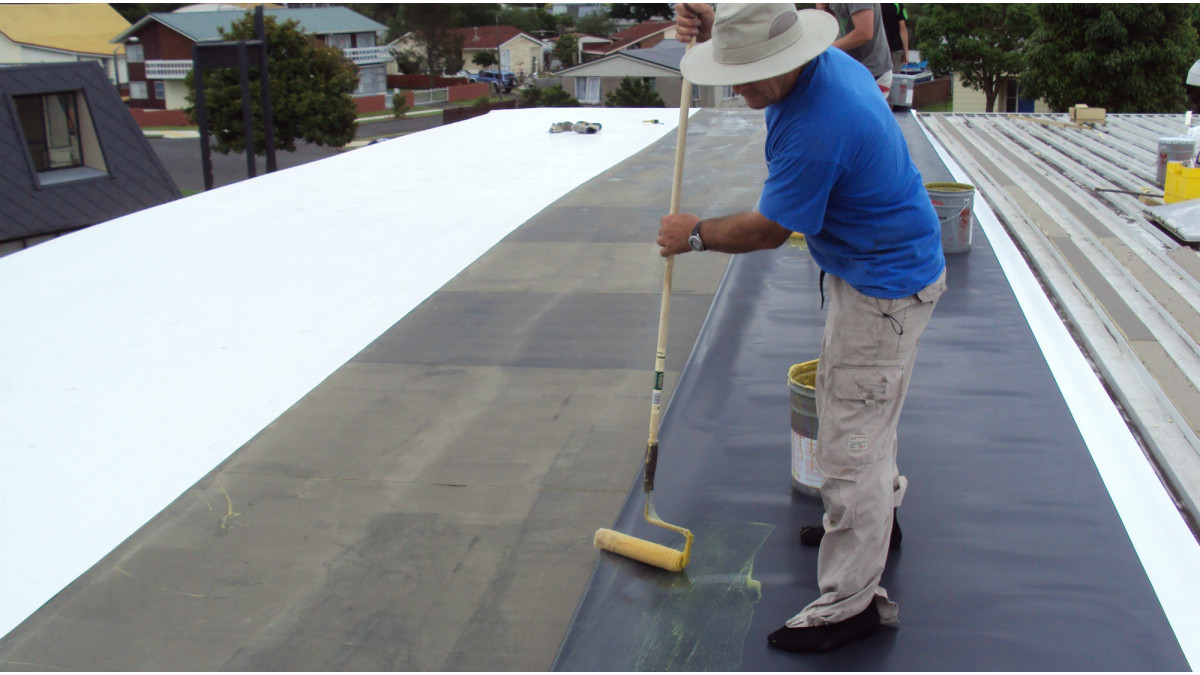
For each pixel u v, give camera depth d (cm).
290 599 237
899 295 195
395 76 5638
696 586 234
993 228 561
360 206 671
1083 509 259
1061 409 321
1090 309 419
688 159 815
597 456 304
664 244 232
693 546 251
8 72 1512
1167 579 228
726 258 516
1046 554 239
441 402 350
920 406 327
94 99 1611
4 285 508
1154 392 330
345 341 417
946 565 237
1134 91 1973
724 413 328
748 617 222
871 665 204
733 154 831
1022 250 528
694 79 200
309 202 689
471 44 6600
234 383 374
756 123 1034
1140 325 385
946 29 2731
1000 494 269
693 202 642
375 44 5128
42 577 250
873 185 190
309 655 215
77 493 294
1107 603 220
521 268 513
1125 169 733
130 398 363
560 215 627
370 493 288
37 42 4500
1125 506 261
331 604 235
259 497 288
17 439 330
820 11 200
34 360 403
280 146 2959
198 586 245
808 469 268
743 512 266
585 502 277
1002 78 2822
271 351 407
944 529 253
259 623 228
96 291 495
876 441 202
